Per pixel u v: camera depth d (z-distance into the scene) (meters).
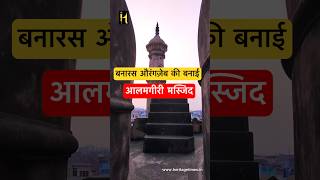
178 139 5.86
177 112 6.56
